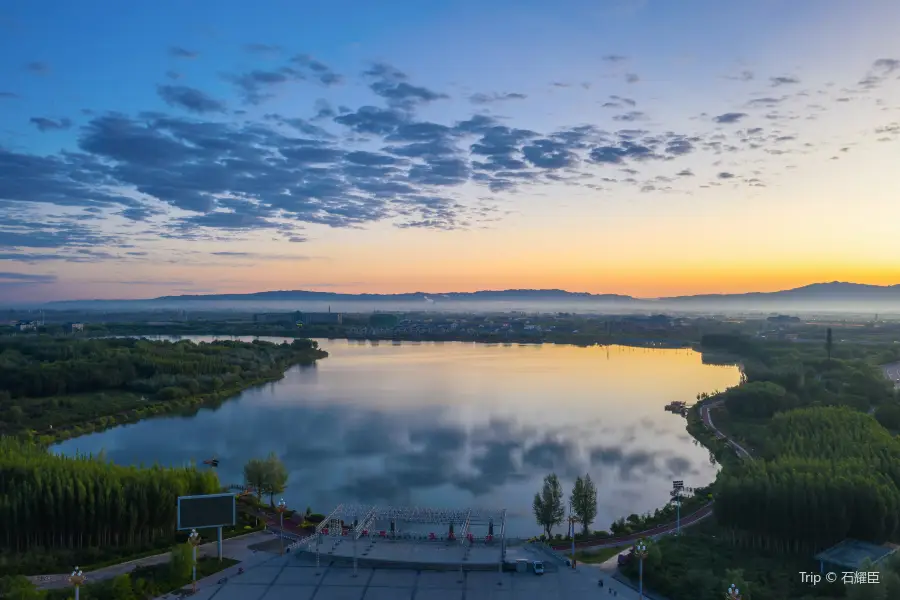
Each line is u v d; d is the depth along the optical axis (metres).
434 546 154.62
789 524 154.75
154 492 166.00
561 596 132.25
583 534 176.00
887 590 121.62
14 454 188.12
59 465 178.25
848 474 168.12
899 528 161.00
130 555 155.62
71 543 160.00
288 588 135.12
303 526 179.62
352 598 130.75
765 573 142.12
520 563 143.62
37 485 159.12
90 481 163.75
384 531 164.25
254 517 185.25
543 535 176.12
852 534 156.25
